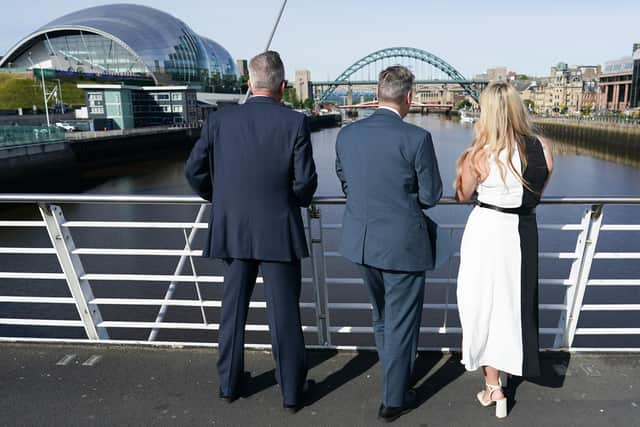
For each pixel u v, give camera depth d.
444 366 2.96
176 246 19.70
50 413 2.56
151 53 87.50
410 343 2.47
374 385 2.78
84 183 41.44
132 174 45.88
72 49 86.94
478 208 2.47
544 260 16.05
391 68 2.39
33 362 3.04
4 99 67.25
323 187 37.53
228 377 2.59
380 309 2.61
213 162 2.52
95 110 60.97
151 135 57.56
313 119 126.94
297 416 2.52
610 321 12.06
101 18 87.94
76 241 20.67
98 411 2.57
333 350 3.14
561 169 51.06
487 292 2.42
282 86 2.51
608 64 126.88
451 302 12.10
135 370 2.95
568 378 2.80
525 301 2.43
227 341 2.57
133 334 11.16
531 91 167.12
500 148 2.29
